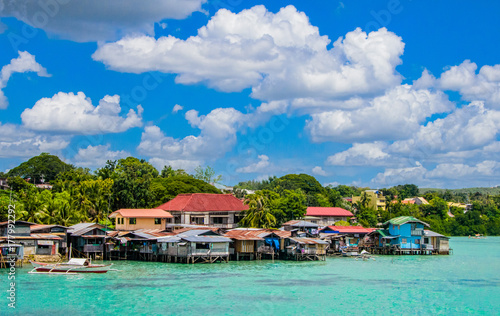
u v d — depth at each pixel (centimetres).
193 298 5688
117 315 4938
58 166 17125
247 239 9588
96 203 11575
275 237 10181
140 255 9631
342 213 16312
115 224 11219
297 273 7781
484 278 7525
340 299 5788
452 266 9112
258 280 6975
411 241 11719
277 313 5100
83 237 9200
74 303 5375
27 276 6931
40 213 10188
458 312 5309
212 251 9094
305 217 15350
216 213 12194
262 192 13162
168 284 6525
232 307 5306
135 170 14862
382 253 11781
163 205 12519
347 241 12169
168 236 9375
